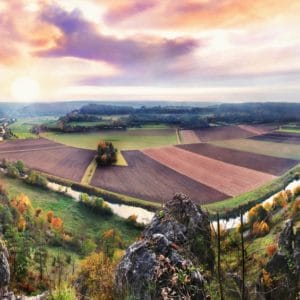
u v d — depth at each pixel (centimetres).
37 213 10250
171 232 2086
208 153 17712
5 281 2950
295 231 4175
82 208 11138
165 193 12550
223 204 10888
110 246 7012
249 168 15188
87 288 1828
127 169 15412
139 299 1420
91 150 18462
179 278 1381
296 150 17912
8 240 5384
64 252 7675
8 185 12600
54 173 14638
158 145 19450
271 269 3441
